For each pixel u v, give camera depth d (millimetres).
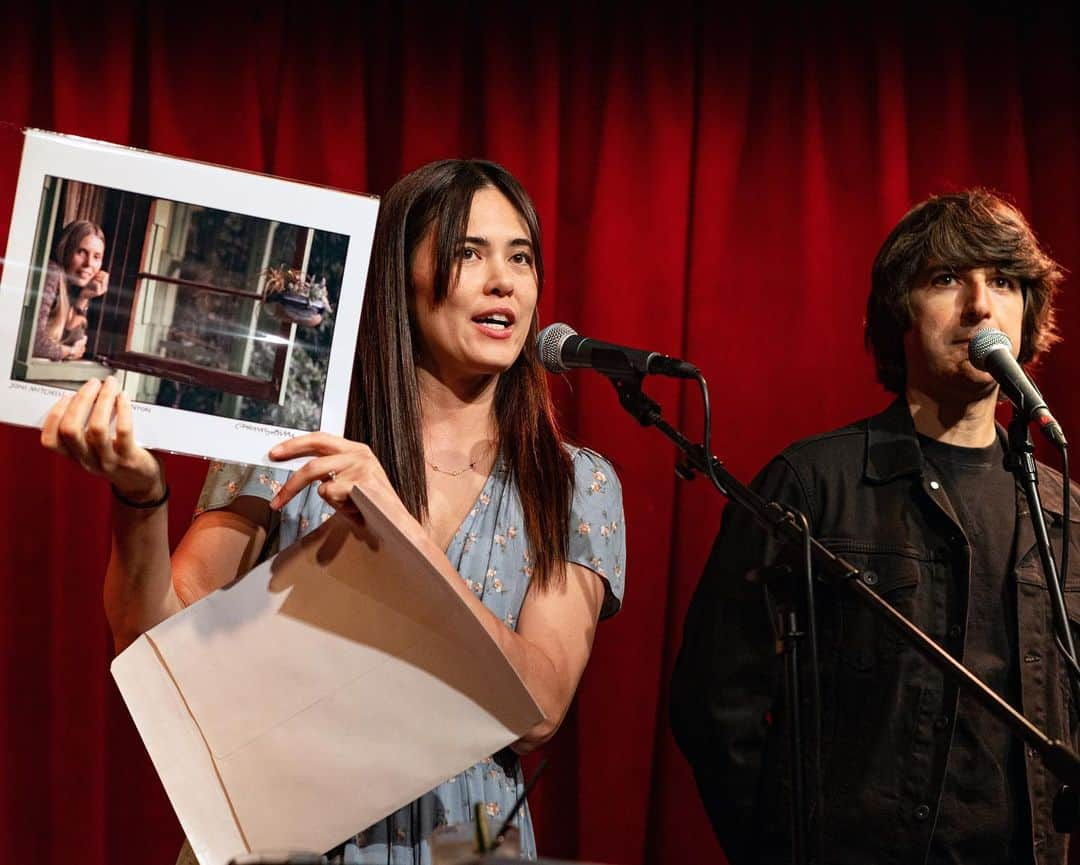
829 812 1746
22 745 2434
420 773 1415
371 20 2674
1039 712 1765
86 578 2459
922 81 2783
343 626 1429
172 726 1419
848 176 2736
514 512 1672
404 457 1637
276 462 1363
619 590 1725
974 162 2770
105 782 2457
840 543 1858
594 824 2486
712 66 2709
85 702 2432
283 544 1607
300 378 1382
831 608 1819
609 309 2602
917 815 1717
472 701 1425
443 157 2623
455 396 1719
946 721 1741
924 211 2004
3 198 1336
